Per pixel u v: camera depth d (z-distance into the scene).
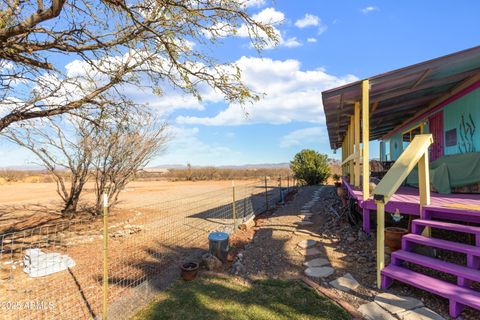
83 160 8.66
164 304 3.40
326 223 7.19
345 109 7.97
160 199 14.25
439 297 3.32
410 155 4.05
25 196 15.83
